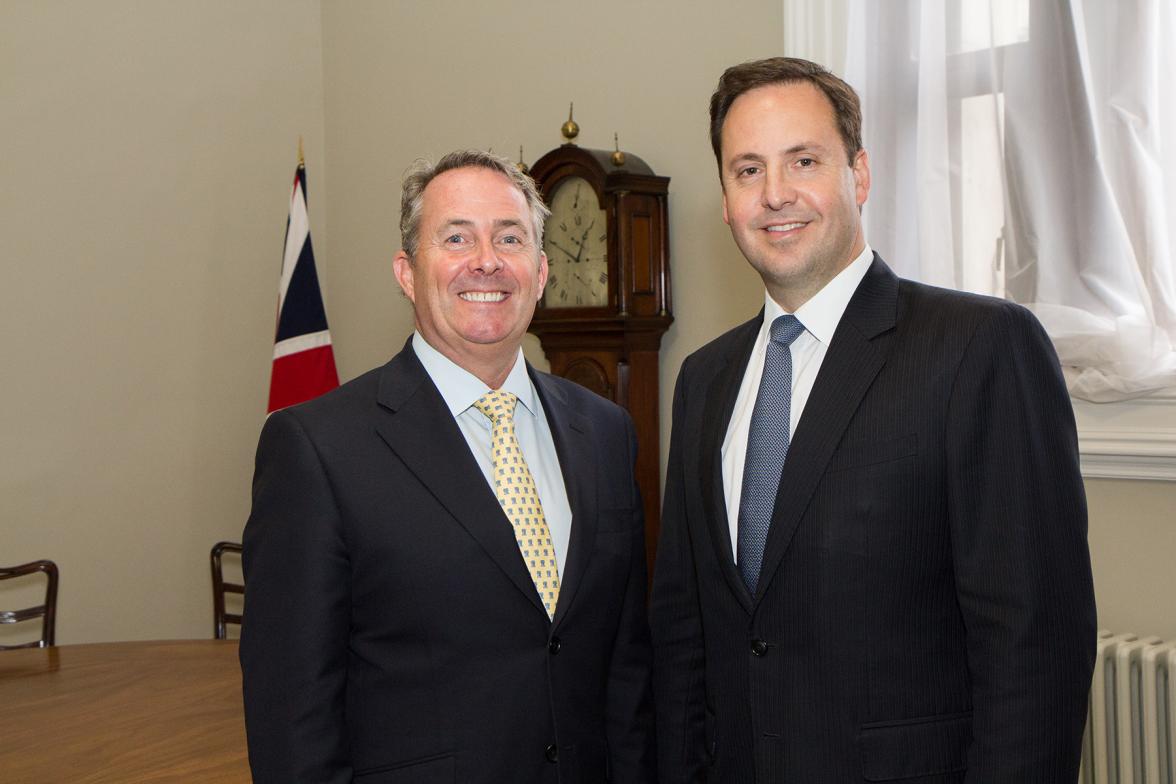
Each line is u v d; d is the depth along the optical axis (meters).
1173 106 2.48
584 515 1.66
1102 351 2.48
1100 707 2.36
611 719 1.75
